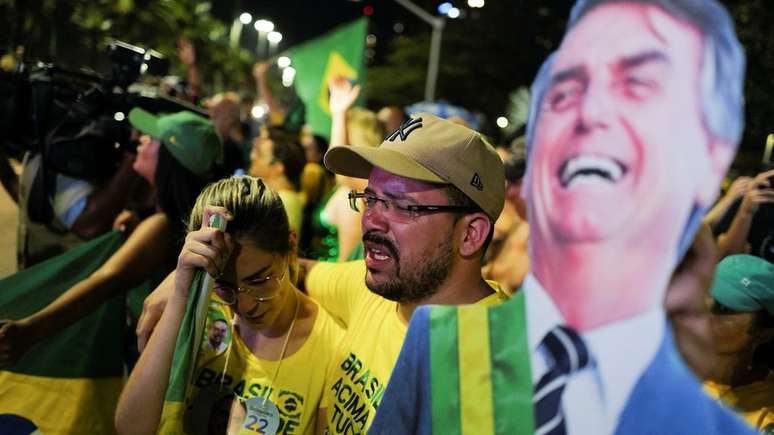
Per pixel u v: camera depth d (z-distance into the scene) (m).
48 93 3.23
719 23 0.81
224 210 1.91
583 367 0.95
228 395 2.11
